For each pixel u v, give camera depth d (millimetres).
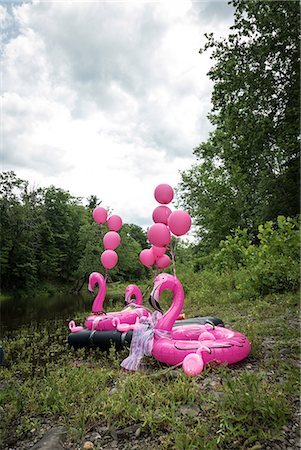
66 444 2934
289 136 13828
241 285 9977
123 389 3672
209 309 9125
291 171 15148
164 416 3025
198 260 22672
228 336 4934
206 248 25422
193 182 27078
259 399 3107
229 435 2750
